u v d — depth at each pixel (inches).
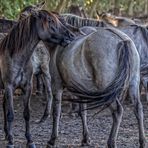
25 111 585.3
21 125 767.1
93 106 534.3
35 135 687.7
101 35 543.2
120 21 819.4
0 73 590.2
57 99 593.9
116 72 533.3
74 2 1446.9
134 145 623.8
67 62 562.6
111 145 550.9
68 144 631.8
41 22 565.0
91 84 548.7
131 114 873.5
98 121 799.7
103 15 879.1
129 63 536.1
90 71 543.5
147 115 865.5
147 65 711.1
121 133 700.7
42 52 796.6
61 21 592.1
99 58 534.6
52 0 1347.2
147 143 616.4
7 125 579.2
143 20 1107.9
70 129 733.3
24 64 573.9
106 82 533.0
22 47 568.7
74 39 573.3
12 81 573.3
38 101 1008.2
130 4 1791.3
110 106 551.5
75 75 556.1
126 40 538.9
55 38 568.1
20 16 701.3
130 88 551.8
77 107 852.0
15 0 1133.1
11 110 574.6
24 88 582.9
